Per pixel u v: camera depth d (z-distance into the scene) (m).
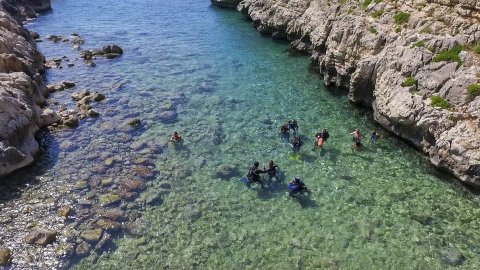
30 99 30.59
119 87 38.28
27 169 25.03
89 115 32.16
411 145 28.02
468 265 18.52
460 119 24.33
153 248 19.36
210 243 19.75
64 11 74.06
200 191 23.61
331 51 37.47
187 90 38.00
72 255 18.75
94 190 23.33
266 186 24.14
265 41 55.75
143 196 22.98
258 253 19.17
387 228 20.80
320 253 19.22
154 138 29.12
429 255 19.09
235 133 30.12
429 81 26.73
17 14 63.34
